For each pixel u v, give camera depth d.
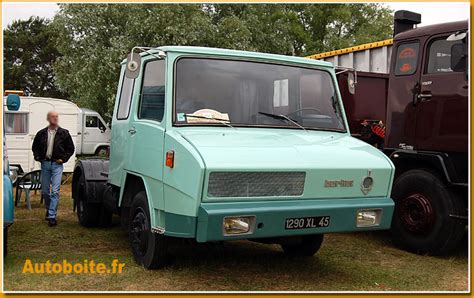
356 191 4.65
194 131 4.61
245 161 4.14
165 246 4.86
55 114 7.49
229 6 24.97
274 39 25.59
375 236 7.09
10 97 5.93
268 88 5.13
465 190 5.96
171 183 4.35
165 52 4.86
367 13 29.67
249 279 4.91
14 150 13.50
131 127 5.45
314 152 4.62
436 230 5.91
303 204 4.31
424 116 6.13
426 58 6.15
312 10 27.22
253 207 4.09
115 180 6.00
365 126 7.79
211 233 3.94
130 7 21.19
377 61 8.59
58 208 9.15
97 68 21.05
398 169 6.54
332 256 5.92
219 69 4.99
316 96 5.40
